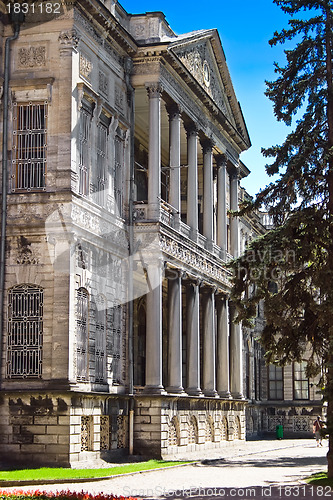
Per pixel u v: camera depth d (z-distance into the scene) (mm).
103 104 38625
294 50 34281
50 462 32969
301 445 63312
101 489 26562
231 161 58812
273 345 33375
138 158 49750
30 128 35938
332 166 32375
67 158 35156
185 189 57562
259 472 34438
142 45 42844
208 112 51969
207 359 50656
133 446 40344
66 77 35719
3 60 36375
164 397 40969
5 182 35312
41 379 33844
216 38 51219
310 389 82500
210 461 41188
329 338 31234
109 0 41188
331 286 30922
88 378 35844
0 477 28469
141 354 47469
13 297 34812
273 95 34438
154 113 42906
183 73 45969
